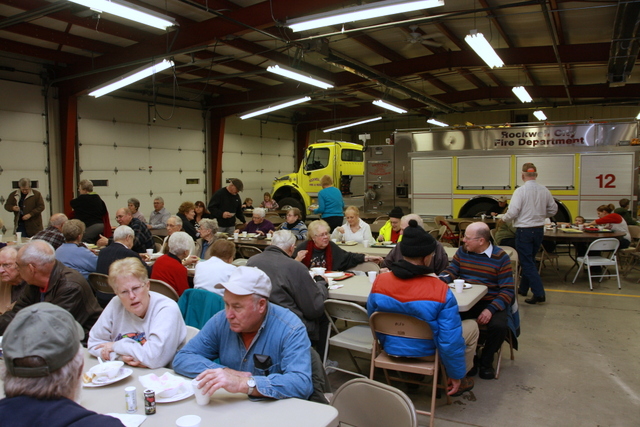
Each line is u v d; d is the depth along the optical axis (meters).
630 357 4.53
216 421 1.75
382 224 9.27
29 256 3.06
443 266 4.68
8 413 1.20
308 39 8.89
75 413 1.23
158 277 4.17
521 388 3.90
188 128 15.75
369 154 12.12
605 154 9.59
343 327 5.59
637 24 8.16
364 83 13.62
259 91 15.52
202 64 12.62
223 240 4.13
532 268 6.45
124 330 2.65
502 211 10.55
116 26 9.66
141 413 1.83
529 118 21.33
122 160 13.56
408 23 8.24
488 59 8.82
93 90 10.38
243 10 8.29
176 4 8.37
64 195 12.03
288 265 3.41
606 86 16.05
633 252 7.84
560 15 9.57
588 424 3.30
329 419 1.77
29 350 1.22
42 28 9.72
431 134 11.30
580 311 6.10
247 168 18.28
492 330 3.96
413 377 4.06
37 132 11.64
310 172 14.90
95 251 6.44
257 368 2.15
